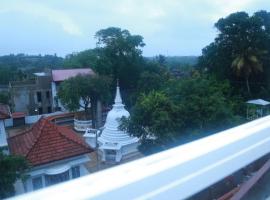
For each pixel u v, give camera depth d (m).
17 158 8.68
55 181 11.73
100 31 41.22
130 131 14.08
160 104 13.49
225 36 29.31
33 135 12.88
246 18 27.80
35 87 35.22
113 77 37.97
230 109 15.79
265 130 2.04
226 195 1.78
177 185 1.41
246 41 28.02
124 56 40.72
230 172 1.72
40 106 35.59
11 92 34.62
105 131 20.53
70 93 27.36
